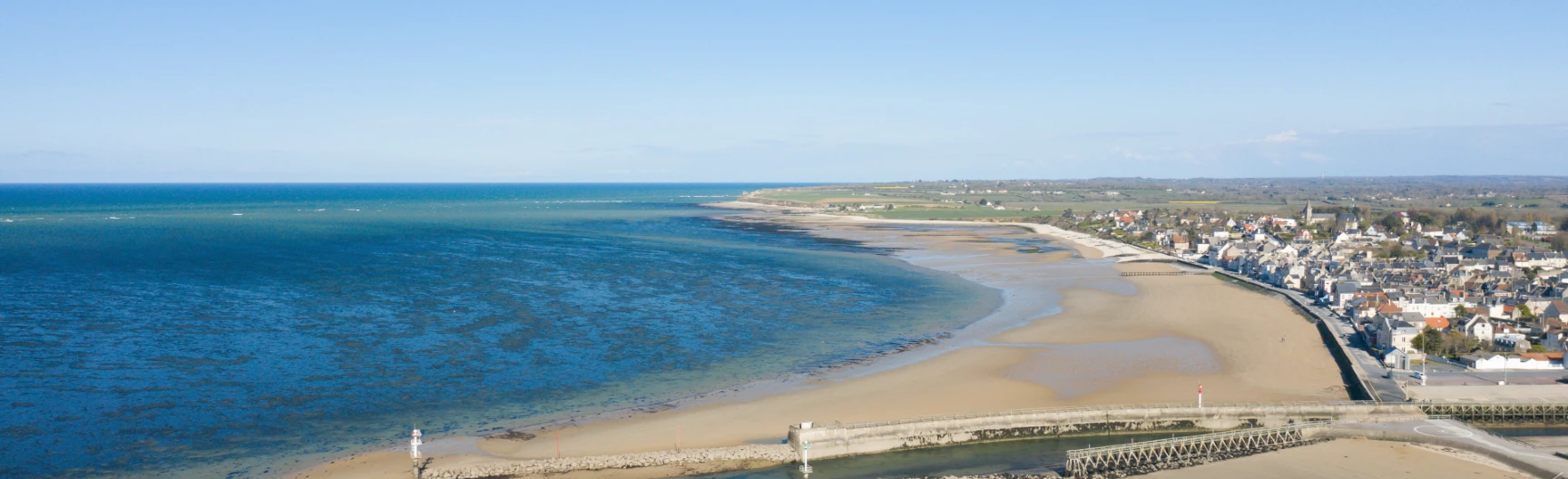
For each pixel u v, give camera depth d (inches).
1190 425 3243.1
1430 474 2746.1
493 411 3267.7
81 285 5802.2
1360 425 3152.1
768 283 6427.2
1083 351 4313.5
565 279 6466.5
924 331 4761.3
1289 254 7849.4
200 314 4837.6
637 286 6156.5
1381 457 2901.1
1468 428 3127.5
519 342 4315.9
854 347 4372.5
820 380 3747.5
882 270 7317.9
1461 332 4579.2
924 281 6678.2
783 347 4347.9
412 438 2851.9
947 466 2849.4
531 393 3501.5
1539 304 5329.7
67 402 3243.1
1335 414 3282.5
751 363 4018.2
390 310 5039.4
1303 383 3779.5
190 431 2984.7
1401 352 3949.3
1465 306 5300.2
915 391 3582.7
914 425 3016.7
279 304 5182.1
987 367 3973.9
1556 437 3117.6
